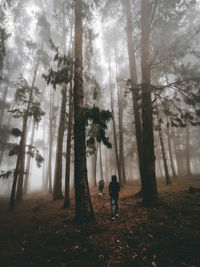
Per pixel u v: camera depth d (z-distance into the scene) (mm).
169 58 7207
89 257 3387
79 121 5949
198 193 6887
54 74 6828
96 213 6320
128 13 9508
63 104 13039
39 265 3318
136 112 10000
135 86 7105
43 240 4508
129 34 10570
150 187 6359
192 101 6703
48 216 6984
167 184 12609
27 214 8047
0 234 5453
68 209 7715
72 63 7082
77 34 7184
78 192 5586
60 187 12023
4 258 3756
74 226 5113
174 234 3771
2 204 12797
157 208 5660
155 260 3018
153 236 3844
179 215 4754
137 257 3188
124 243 3740
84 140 6082
